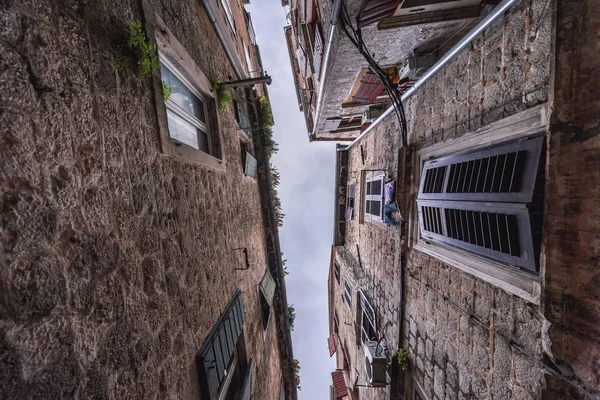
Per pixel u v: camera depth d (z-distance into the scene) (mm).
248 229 4645
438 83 2846
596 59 1187
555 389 1478
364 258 5418
